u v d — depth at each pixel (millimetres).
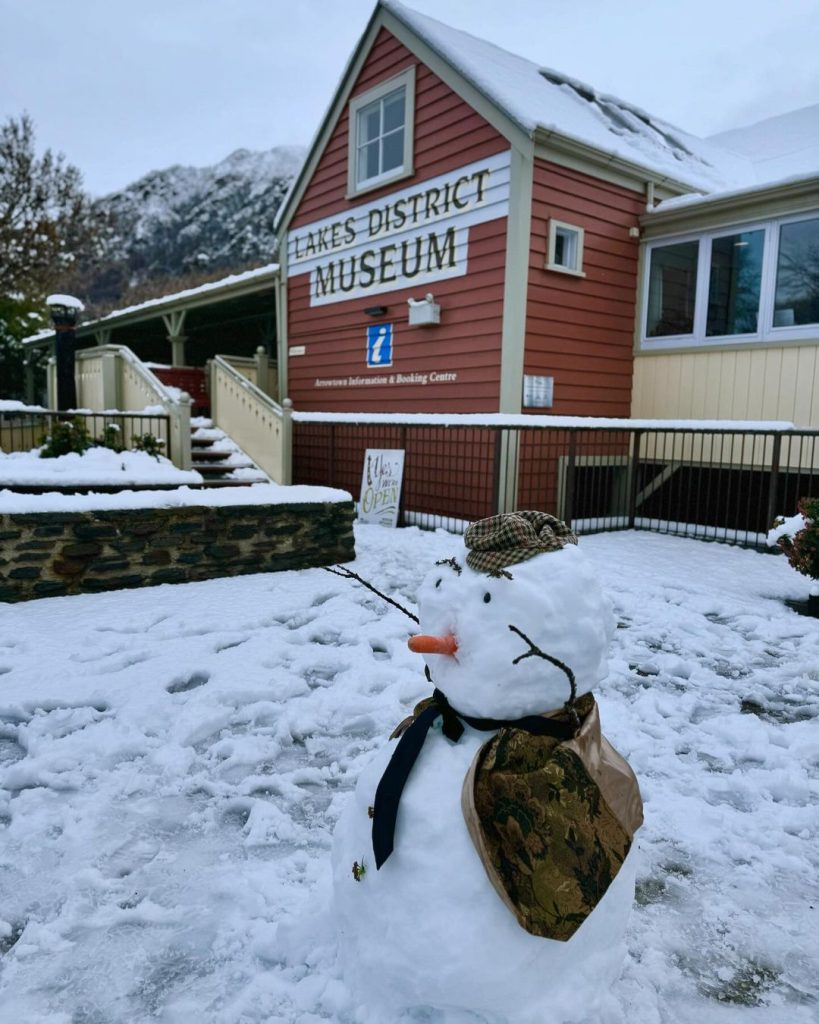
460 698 1749
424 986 1660
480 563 1785
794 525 6105
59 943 2324
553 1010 1698
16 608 5906
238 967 2211
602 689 4512
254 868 2707
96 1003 2090
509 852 1588
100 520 6391
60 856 2785
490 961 1613
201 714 3922
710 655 5188
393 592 6703
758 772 3482
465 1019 1732
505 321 10055
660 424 9883
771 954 2316
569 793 1596
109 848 2822
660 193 11500
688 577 7430
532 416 9430
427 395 11492
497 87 9977
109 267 75688
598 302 10938
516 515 1871
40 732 3762
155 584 6723
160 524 6703
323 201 13492
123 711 3979
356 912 1827
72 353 13125
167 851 2832
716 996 2135
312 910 2264
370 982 1830
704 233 10680
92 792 3244
